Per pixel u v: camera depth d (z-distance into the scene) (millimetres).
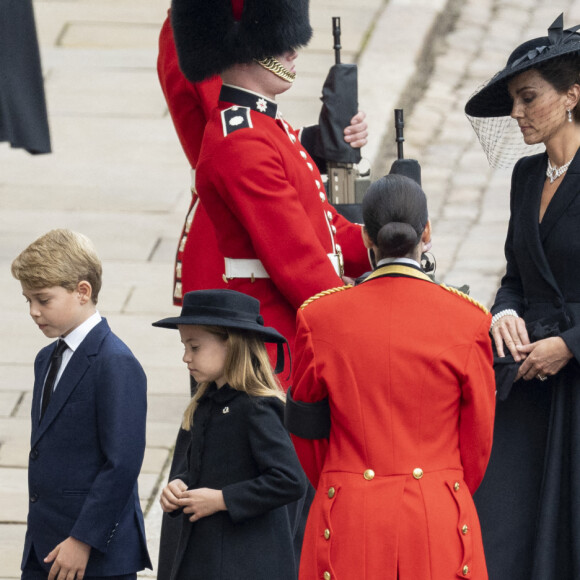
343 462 11938
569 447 14195
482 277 25656
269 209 15094
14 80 17344
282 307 15703
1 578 16891
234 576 13125
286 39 15633
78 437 13898
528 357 14250
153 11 38344
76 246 14109
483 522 14703
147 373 23125
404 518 11578
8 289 26484
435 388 11781
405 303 12008
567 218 14523
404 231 12109
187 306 13594
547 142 14773
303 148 16500
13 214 29141
